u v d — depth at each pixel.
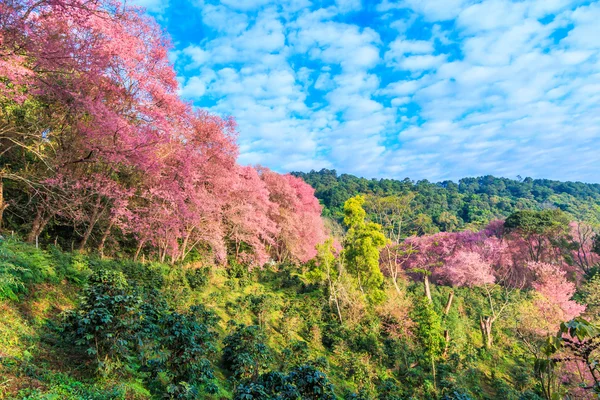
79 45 11.20
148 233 16.75
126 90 14.08
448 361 20.81
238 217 24.41
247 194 25.45
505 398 18.48
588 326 2.80
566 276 35.53
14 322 6.83
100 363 6.03
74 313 6.57
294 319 19.61
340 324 21.95
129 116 14.21
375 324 22.36
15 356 5.79
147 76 14.25
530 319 23.66
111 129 12.23
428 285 32.41
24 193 15.41
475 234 40.22
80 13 10.02
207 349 8.47
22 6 8.85
